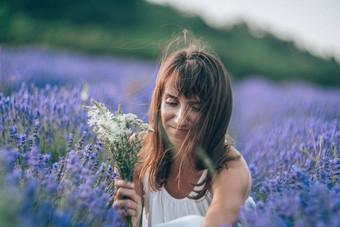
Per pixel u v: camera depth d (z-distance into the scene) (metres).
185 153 1.85
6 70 4.54
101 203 1.49
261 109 6.42
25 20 14.02
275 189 1.85
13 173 1.46
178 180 1.94
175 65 1.81
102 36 17.44
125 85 6.42
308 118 4.38
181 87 1.74
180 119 1.76
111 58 14.37
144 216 2.16
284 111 5.90
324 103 5.84
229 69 17.12
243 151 3.66
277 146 3.32
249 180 1.88
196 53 1.85
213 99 1.78
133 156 1.79
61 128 2.79
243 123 5.52
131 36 19.11
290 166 2.63
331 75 18.30
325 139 2.67
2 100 2.66
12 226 0.96
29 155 1.80
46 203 1.29
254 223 1.31
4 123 2.46
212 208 1.70
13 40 10.83
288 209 1.32
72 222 1.35
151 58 16.09
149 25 25.84
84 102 3.23
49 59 8.81
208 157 1.83
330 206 1.30
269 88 11.52
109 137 1.73
